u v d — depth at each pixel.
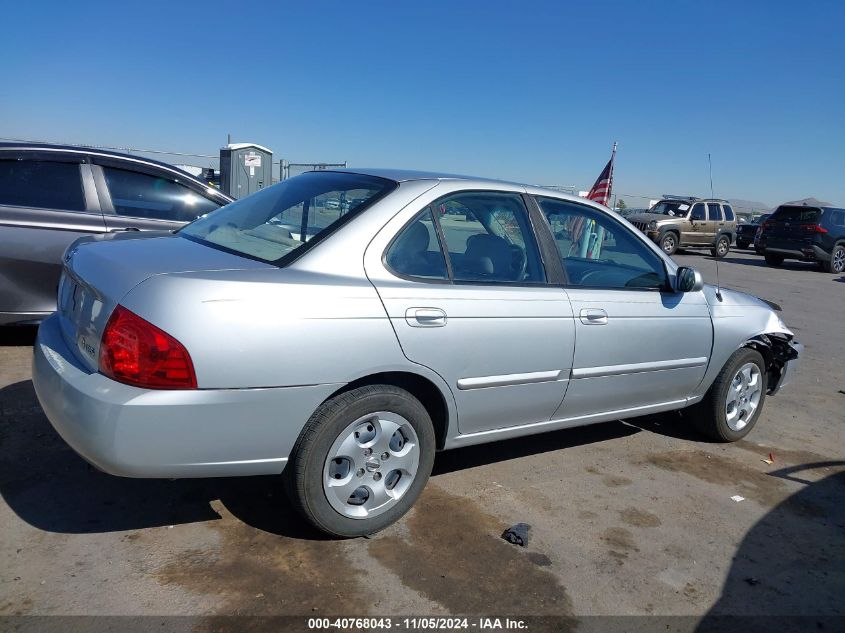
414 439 3.16
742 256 25.36
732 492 4.06
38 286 5.32
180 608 2.57
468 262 3.39
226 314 2.59
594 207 4.09
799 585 3.13
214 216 3.77
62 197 5.44
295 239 3.09
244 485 3.53
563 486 3.92
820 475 4.45
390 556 3.03
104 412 2.51
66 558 2.81
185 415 2.55
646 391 4.17
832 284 17.08
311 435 2.84
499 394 3.41
